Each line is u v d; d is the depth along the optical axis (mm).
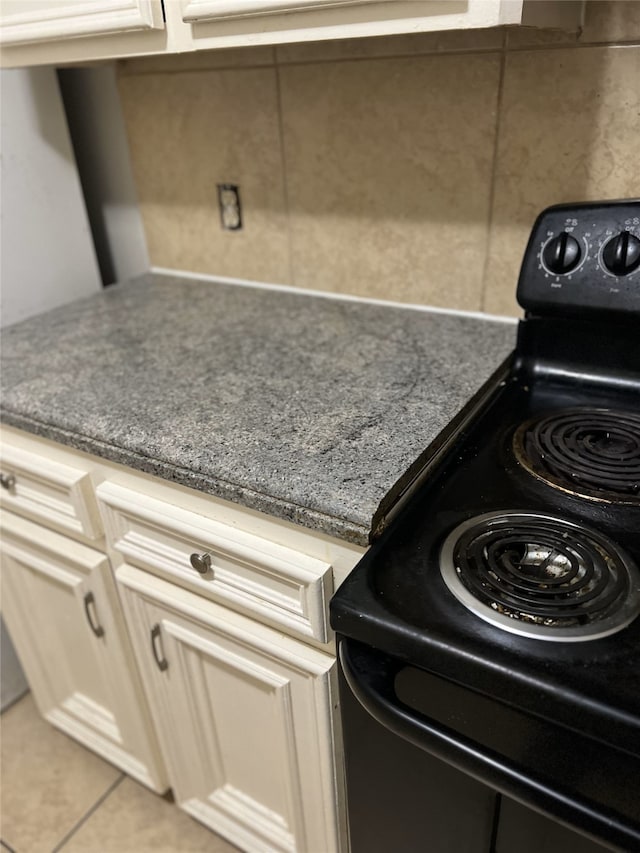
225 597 846
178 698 1042
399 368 951
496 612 557
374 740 675
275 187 1225
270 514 725
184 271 1440
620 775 493
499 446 804
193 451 770
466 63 963
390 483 688
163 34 860
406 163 1076
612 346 899
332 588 737
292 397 879
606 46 865
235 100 1186
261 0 752
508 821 601
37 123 1229
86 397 916
